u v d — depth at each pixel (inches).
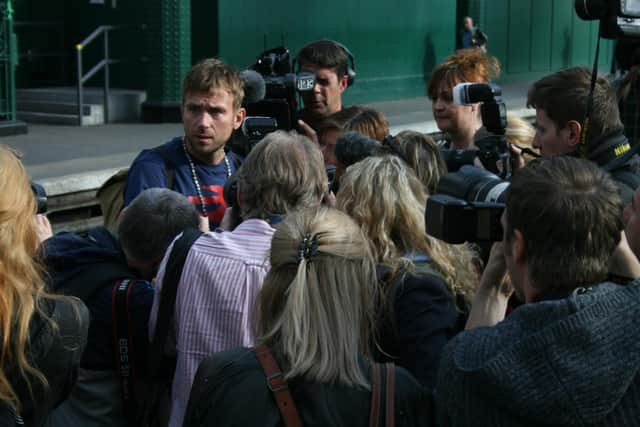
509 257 94.0
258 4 670.5
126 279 149.1
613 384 82.0
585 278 89.7
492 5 940.0
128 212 154.2
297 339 98.6
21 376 103.8
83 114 612.1
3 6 534.9
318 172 148.6
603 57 1155.9
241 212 152.1
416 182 136.1
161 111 621.9
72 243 151.9
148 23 621.3
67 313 108.2
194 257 140.5
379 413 97.7
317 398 97.2
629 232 109.4
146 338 146.6
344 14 754.2
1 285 102.0
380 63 800.9
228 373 99.4
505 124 173.2
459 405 88.0
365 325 104.3
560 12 1053.8
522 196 91.2
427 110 732.7
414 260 132.5
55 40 677.3
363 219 132.6
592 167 93.0
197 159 198.7
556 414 82.6
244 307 136.9
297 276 100.9
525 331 86.7
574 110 147.1
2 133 528.7
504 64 971.3
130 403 148.3
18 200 105.3
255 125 200.5
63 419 145.1
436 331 125.5
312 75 230.5
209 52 644.7
